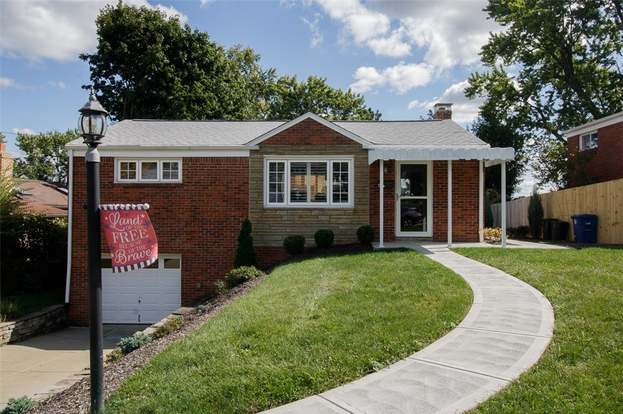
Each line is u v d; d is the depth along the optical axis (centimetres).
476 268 1016
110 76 2964
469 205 1553
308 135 1549
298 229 1549
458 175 1556
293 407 415
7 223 1670
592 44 2856
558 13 2644
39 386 981
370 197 1560
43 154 5212
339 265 1085
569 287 783
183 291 1555
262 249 1549
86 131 464
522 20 2684
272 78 4503
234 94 3344
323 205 1548
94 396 456
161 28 2922
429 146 1541
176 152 1551
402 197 1566
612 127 2031
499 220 2634
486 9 3023
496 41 3045
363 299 747
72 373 1077
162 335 839
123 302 1581
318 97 4256
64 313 1546
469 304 714
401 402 410
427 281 855
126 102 2875
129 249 487
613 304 654
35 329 1415
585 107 2866
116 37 2884
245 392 443
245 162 1553
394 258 1131
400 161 1562
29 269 1736
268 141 1549
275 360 512
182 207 1556
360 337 568
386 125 1873
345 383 459
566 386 417
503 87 3175
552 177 2325
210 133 1720
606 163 2072
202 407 423
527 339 554
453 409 391
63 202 2888
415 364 494
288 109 4247
